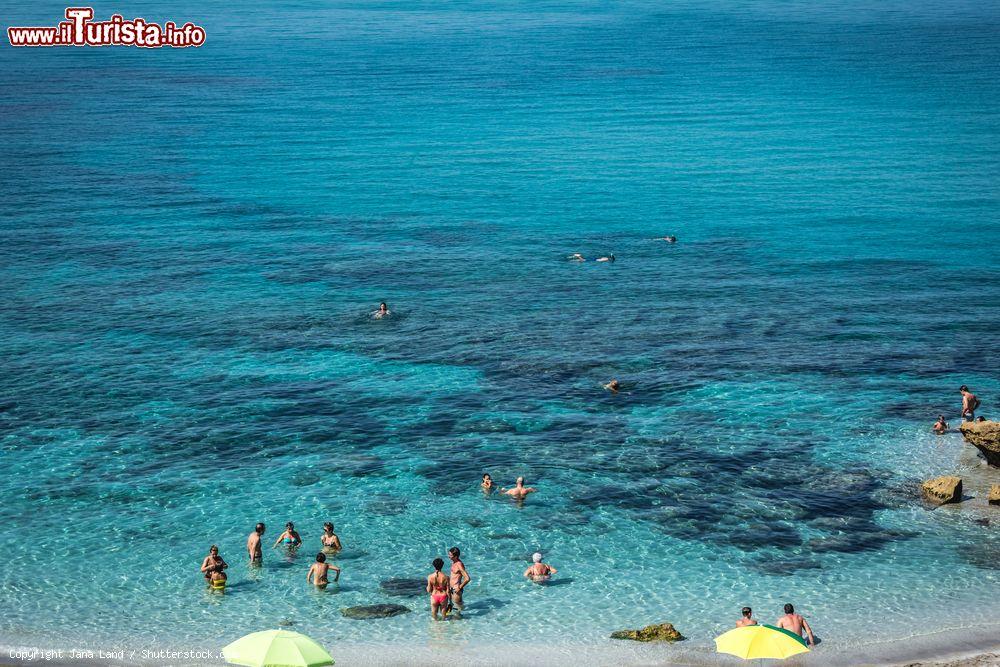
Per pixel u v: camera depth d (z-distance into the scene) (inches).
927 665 954.1
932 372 1851.6
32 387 1750.7
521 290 2396.7
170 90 5959.6
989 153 4116.6
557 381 1808.6
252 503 1338.6
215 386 1775.3
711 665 964.6
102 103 5423.2
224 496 1359.5
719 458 1478.8
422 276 2503.7
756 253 2763.3
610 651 991.6
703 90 6117.1
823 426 1595.7
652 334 2075.5
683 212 3230.8
